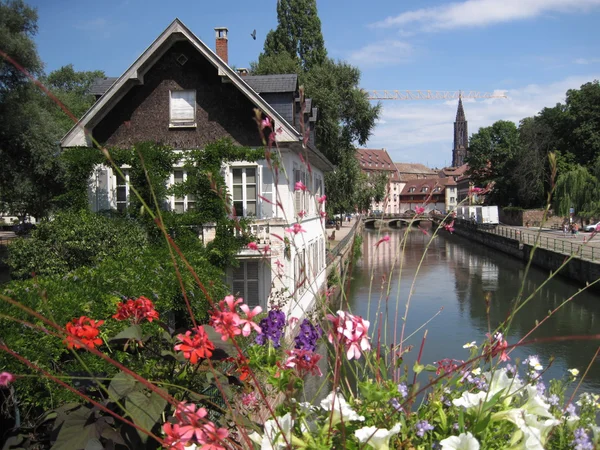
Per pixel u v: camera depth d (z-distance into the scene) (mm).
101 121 17141
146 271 9961
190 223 15852
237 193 16547
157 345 3873
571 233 46875
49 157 21047
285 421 2344
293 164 17172
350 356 2355
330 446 2254
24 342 5773
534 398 2418
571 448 2746
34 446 3904
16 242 13773
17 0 18234
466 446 2088
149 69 17031
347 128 37750
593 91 59719
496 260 45469
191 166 16219
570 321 22109
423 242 62656
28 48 18203
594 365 15375
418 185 119875
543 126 64312
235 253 15453
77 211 16281
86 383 3695
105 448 3133
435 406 2621
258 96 16234
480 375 2887
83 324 3109
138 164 15758
